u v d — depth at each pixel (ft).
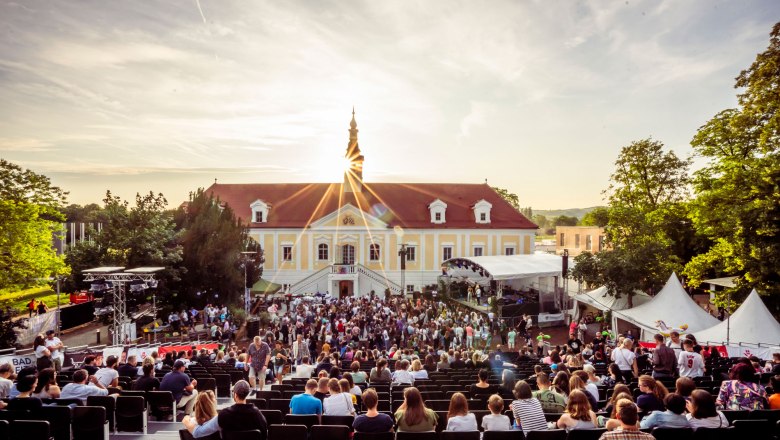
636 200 164.86
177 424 38.55
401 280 182.91
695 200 112.47
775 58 89.81
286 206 195.31
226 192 201.98
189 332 113.91
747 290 88.22
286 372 76.69
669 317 83.82
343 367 66.95
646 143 162.50
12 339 99.45
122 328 92.68
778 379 30.45
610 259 109.81
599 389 42.86
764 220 82.99
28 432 27.07
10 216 101.71
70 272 111.75
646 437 20.45
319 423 30.86
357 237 187.93
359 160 202.69
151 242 116.47
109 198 121.39
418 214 193.26
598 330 118.32
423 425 27.96
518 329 122.62
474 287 154.81
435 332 105.70
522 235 191.62
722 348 68.95
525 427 27.89
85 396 35.50
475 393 40.32
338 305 134.51
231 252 133.69
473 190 205.98
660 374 44.57
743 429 24.48
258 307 143.33
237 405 25.71
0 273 99.60
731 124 101.45
